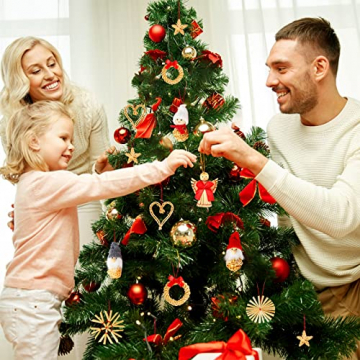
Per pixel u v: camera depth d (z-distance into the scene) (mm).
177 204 1249
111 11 2250
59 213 1312
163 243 1228
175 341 1205
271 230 1397
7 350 1969
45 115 1354
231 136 1163
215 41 2211
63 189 1268
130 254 1354
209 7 2236
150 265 1298
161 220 1288
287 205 1176
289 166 1408
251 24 2199
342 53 2186
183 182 1312
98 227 1418
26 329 1257
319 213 1166
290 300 1188
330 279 1329
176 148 1320
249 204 1341
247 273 1272
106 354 1170
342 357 1279
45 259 1292
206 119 1335
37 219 1300
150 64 1376
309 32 1324
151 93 1361
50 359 1261
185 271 1279
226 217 1250
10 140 1365
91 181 1253
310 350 1213
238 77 2184
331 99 1354
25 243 1304
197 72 1353
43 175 1309
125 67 2225
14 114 1381
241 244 1243
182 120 1225
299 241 1397
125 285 1330
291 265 1451
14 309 1272
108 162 1479
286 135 1453
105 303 1315
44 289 1283
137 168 1229
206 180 1196
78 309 1299
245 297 1271
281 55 1317
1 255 2047
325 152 1345
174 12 1365
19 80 1517
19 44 1523
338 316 1271
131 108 1467
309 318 1196
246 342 999
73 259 1342
